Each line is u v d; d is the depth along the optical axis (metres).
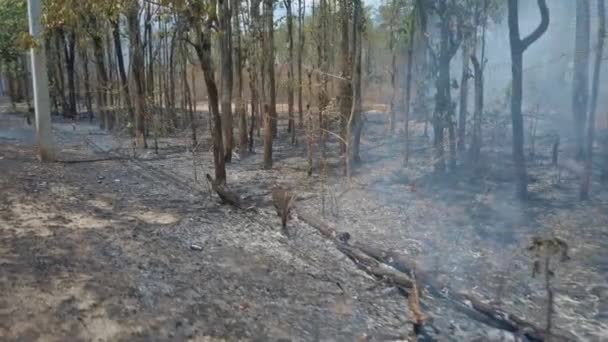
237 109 13.39
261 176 9.22
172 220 6.37
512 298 4.30
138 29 13.50
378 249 5.21
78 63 23.02
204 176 9.26
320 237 5.85
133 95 14.98
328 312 4.02
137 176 9.18
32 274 4.35
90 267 4.61
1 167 9.10
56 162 10.16
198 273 4.65
